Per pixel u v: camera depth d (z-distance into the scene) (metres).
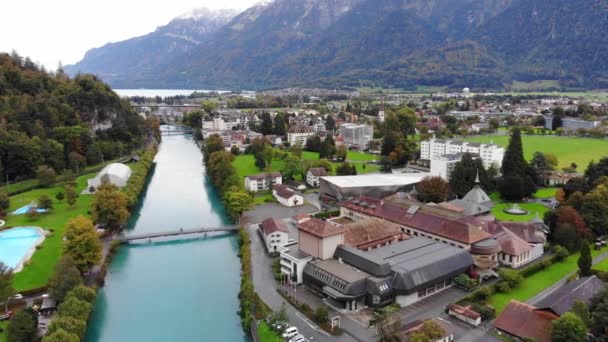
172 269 168.75
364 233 166.88
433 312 129.38
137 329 129.50
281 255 155.62
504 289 140.25
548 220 184.25
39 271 156.50
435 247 156.12
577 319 103.75
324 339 117.19
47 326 117.94
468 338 114.38
